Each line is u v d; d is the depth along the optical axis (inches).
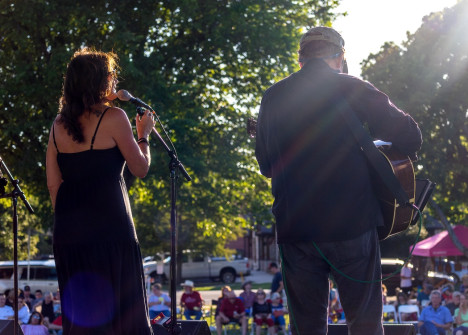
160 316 173.2
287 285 110.7
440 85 956.6
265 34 772.6
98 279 111.5
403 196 106.7
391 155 112.5
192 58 793.6
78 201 112.8
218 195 828.6
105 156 113.4
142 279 116.3
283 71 817.5
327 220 104.8
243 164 835.4
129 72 681.6
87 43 703.7
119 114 114.7
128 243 113.5
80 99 113.8
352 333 108.9
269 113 114.3
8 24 701.9
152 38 804.0
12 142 772.0
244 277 1774.1
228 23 764.0
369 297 107.2
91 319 111.0
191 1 738.8
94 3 737.6
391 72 973.2
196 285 1691.7
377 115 107.5
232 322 692.1
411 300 762.8
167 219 1472.7
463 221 1062.4
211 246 1601.9
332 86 109.1
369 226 105.7
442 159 964.6
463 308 585.3
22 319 623.2
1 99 717.3
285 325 678.5
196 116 767.7
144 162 116.7
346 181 105.4
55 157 115.8
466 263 1328.7
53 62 677.3
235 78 839.7
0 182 165.9
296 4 831.1
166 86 739.4
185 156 727.1
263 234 2299.5
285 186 108.9
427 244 1018.1
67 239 112.5
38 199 815.7
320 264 107.9
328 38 113.3
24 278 1079.0
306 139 108.5
